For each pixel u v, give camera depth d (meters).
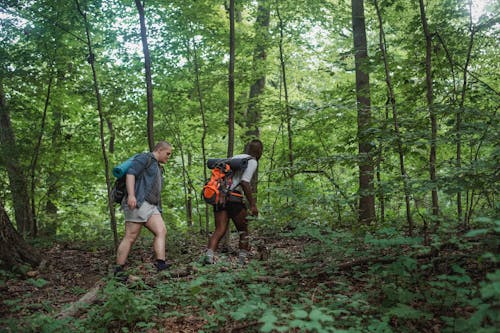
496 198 5.41
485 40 6.21
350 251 4.41
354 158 5.10
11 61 7.63
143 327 3.58
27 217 8.71
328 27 9.43
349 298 3.68
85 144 9.26
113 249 7.28
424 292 3.39
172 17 7.99
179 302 4.07
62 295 4.73
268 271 4.74
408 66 6.07
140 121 9.26
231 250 6.44
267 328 2.41
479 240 4.20
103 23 8.00
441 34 5.81
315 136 9.42
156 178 5.18
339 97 7.91
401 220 7.21
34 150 8.62
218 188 5.46
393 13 8.27
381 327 2.96
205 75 8.86
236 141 11.64
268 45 9.29
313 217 5.34
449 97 5.64
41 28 7.34
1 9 7.27
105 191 10.98
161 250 5.05
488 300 3.07
